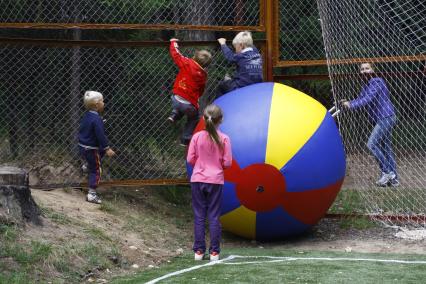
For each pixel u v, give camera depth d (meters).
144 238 10.41
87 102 11.29
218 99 10.98
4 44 11.30
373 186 13.72
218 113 9.43
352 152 14.35
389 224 11.64
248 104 10.45
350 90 13.33
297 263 9.12
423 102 14.41
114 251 9.25
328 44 12.31
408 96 14.47
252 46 11.78
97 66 13.42
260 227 10.50
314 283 7.95
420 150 14.80
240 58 11.66
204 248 9.52
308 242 10.89
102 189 12.27
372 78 13.10
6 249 8.30
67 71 13.13
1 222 8.83
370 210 12.31
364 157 14.47
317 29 15.92
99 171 11.39
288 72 16.28
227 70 14.02
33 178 12.16
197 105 11.61
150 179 12.23
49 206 10.30
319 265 8.96
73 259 8.69
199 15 14.22
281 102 10.42
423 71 13.38
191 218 12.09
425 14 13.94
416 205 12.52
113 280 8.36
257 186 10.09
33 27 11.30
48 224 9.45
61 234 9.29
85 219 10.27
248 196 10.16
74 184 11.73
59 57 13.13
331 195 10.52
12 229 8.79
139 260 9.35
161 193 12.84
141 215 11.51
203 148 9.47
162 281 8.18
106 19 13.83
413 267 8.84
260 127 10.16
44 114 12.96
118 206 11.55
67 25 11.41
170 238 10.77
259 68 11.70
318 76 12.75
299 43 16.17
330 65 12.57
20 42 11.29
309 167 10.12
